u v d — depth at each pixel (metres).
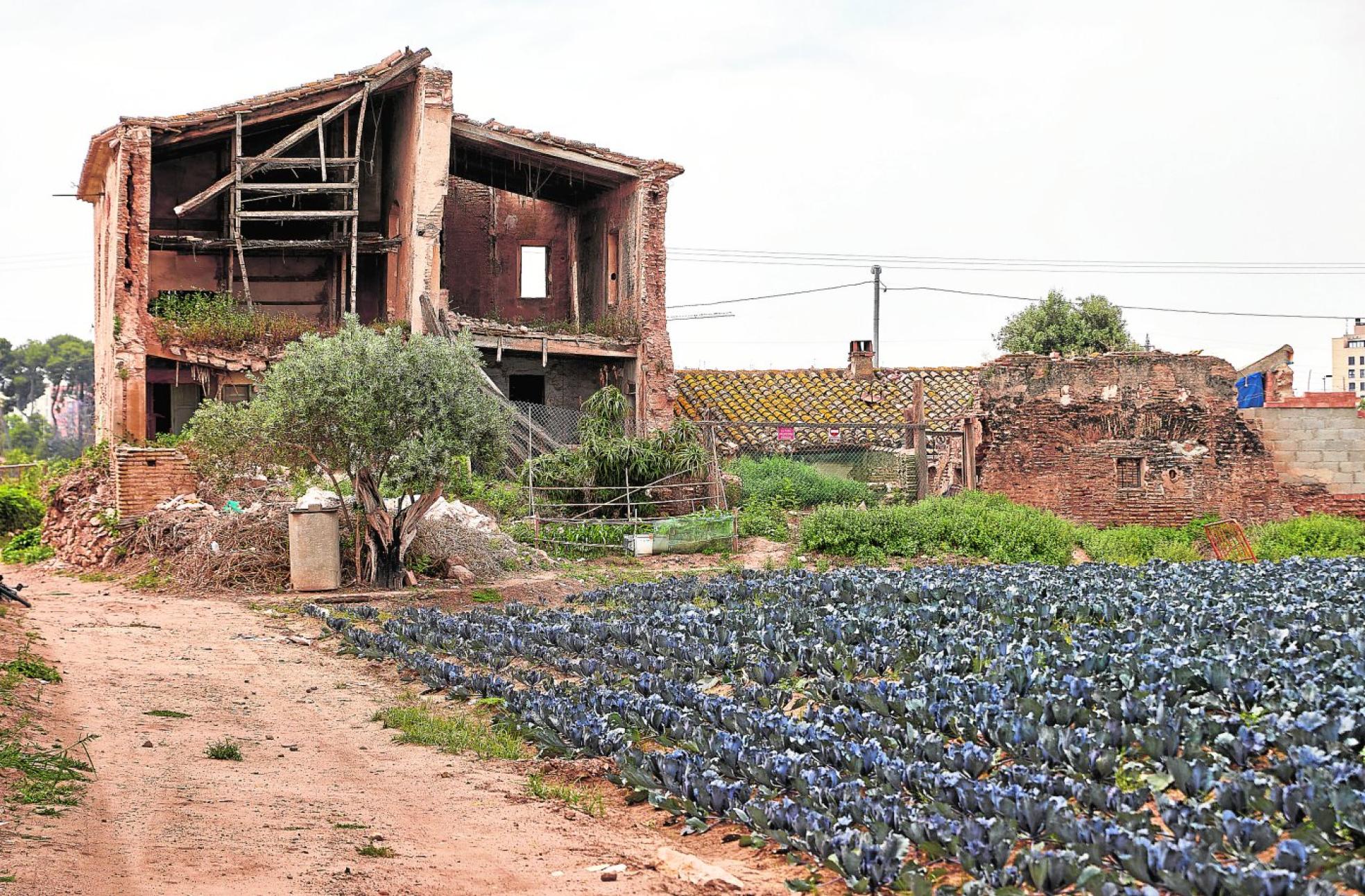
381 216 41.44
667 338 40.50
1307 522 32.91
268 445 23.20
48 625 18.94
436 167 37.53
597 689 14.03
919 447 36.94
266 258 40.50
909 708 11.55
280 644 18.75
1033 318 61.75
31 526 34.34
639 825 10.23
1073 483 35.69
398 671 16.61
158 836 9.01
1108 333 60.69
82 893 7.64
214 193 36.06
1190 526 35.16
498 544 27.30
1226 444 35.81
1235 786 8.52
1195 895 7.11
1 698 12.43
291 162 36.72
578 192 44.25
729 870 8.91
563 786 11.47
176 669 16.16
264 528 24.47
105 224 39.47
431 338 24.17
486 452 24.22
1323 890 6.75
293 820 9.77
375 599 22.98
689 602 21.50
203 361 34.81
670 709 12.61
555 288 46.19
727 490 33.88
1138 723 10.60
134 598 22.62
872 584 21.23
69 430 105.69
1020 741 10.30
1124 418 35.75
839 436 39.09
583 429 33.94
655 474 32.16
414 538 25.17
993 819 8.54
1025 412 35.88
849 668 14.02
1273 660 12.30
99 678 14.95
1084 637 14.53
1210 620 15.25
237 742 12.47
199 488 27.28
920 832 8.46
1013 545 29.55
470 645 17.30
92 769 10.61
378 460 23.36
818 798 9.42
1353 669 11.48
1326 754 9.12
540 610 22.36
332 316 40.47
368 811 10.29
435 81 37.59
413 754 12.59
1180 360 35.88
